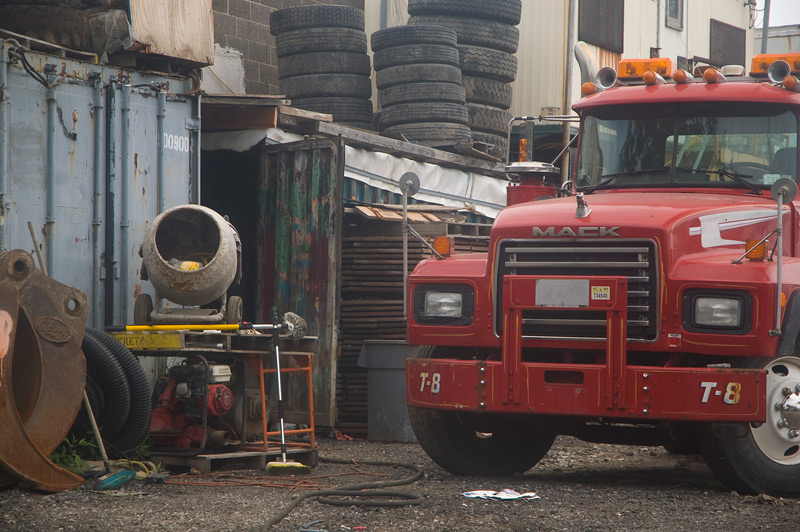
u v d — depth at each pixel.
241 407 19.41
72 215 21.20
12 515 13.75
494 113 38.44
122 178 22.30
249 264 29.61
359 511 14.29
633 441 17.69
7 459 15.16
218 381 18.72
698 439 16.02
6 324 15.39
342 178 26.33
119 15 22.41
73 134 21.28
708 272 15.19
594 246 15.68
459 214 33.56
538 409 15.66
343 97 36.00
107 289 21.92
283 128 28.77
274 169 27.80
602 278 15.38
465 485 16.83
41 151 20.62
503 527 13.12
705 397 14.92
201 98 26.47
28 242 20.34
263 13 39.34
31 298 16.14
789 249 17.44
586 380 15.42
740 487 15.91
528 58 45.97
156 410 18.97
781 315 15.16
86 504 14.76
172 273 19.33
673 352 15.58
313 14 36.00
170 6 23.66
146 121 22.95
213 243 20.80
